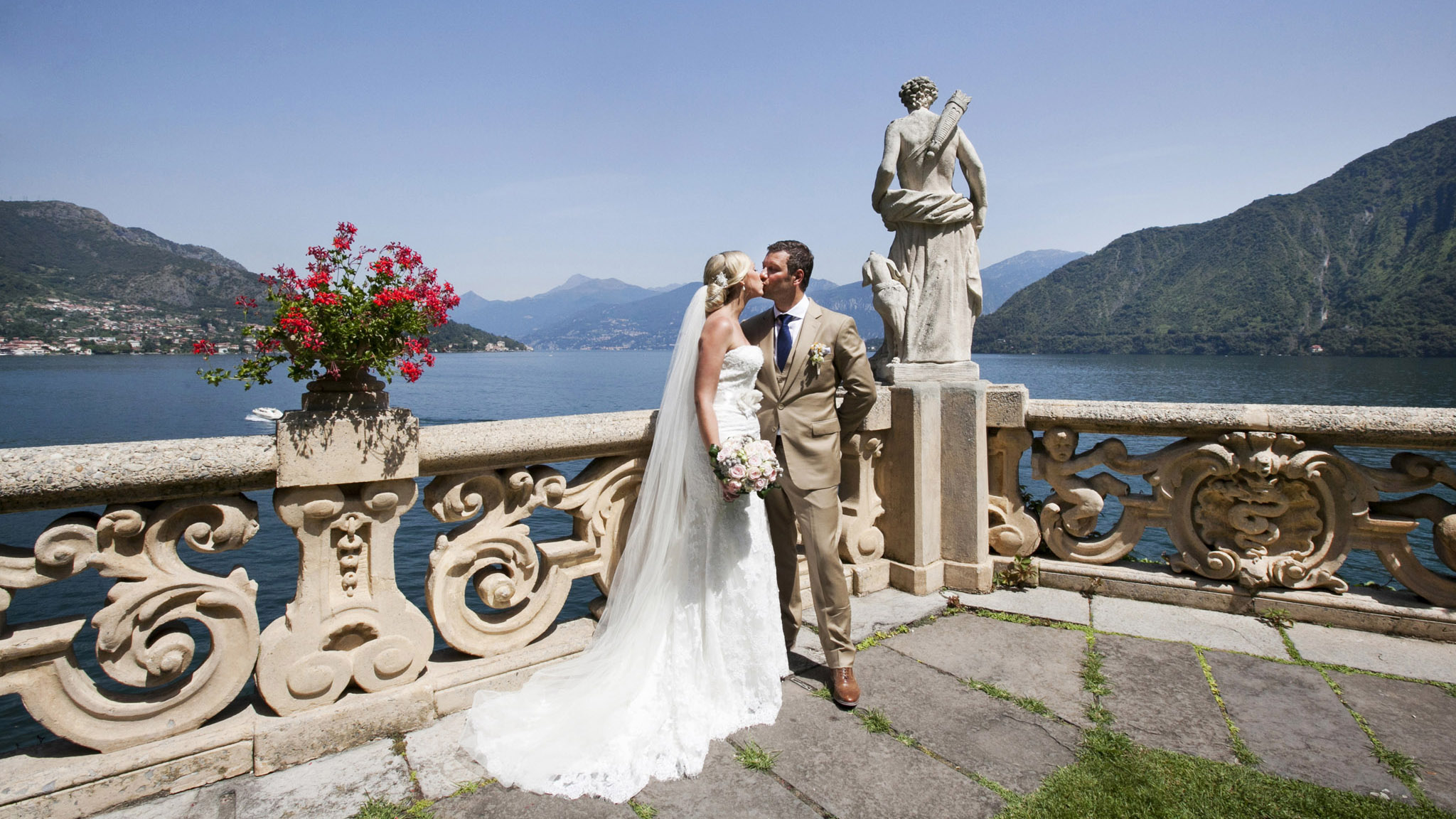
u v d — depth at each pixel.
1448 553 3.29
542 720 2.43
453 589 2.71
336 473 2.33
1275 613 3.52
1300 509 3.57
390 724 2.48
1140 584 3.79
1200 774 2.23
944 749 2.40
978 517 3.88
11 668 1.98
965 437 3.88
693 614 2.60
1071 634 3.38
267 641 2.32
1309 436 3.46
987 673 2.98
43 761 2.06
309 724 2.33
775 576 2.80
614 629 2.71
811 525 2.80
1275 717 2.61
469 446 2.58
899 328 4.02
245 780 2.22
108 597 2.08
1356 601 3.41
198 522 2.21
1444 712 2.64
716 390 2.68
